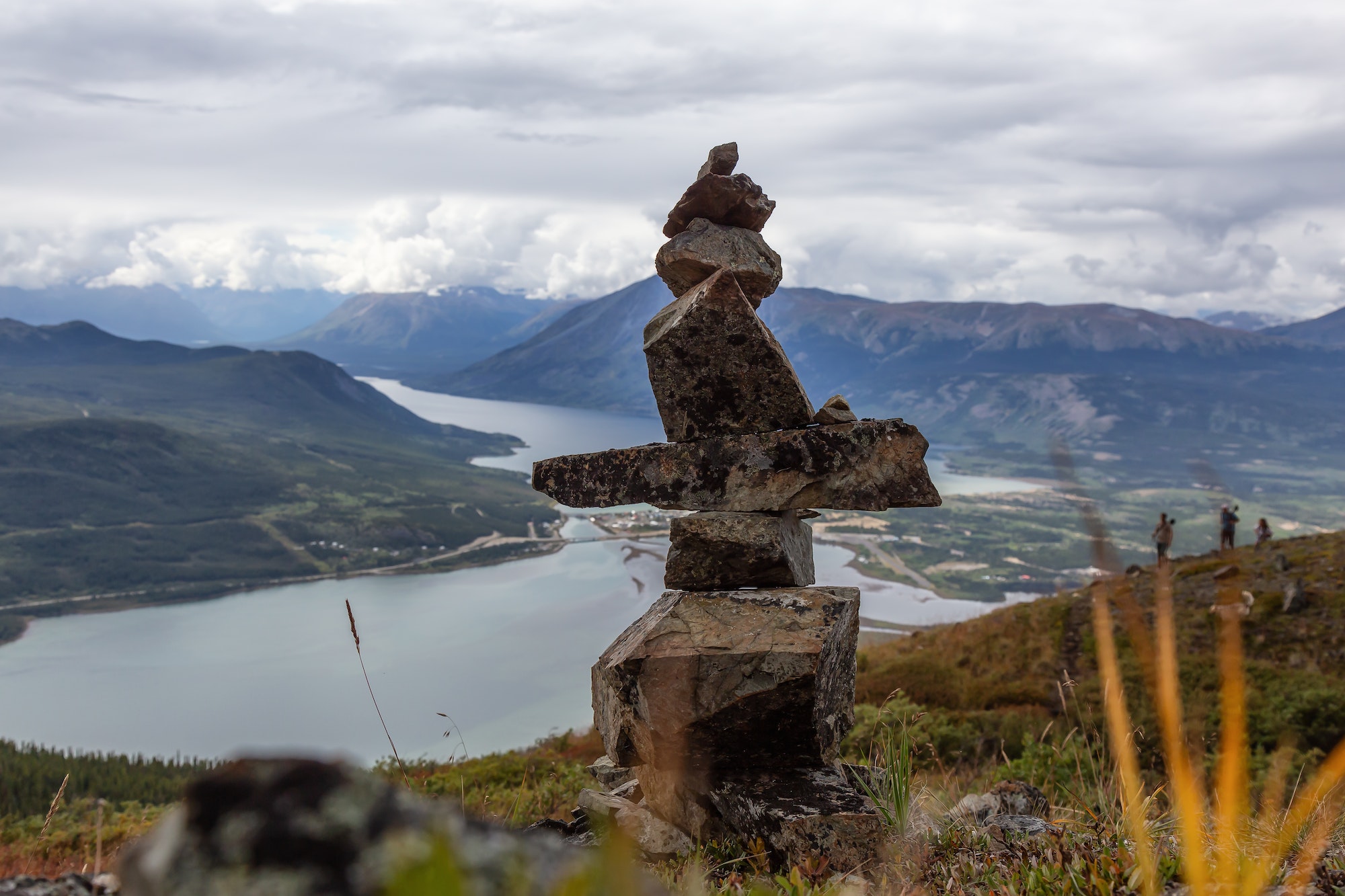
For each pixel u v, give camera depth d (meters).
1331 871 3.15
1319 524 195.25
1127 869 3.43
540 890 1.09
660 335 7.14
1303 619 25.64
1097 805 5.80
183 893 1.00
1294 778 9.40
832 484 6.77
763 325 7.02
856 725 13.88
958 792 8.71
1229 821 1.74
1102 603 1.76
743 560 6.80
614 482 7.18
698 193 7.80
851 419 7.04
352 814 1.09
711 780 6.11
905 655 31.91
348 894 0.98
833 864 5.21
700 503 6.98
